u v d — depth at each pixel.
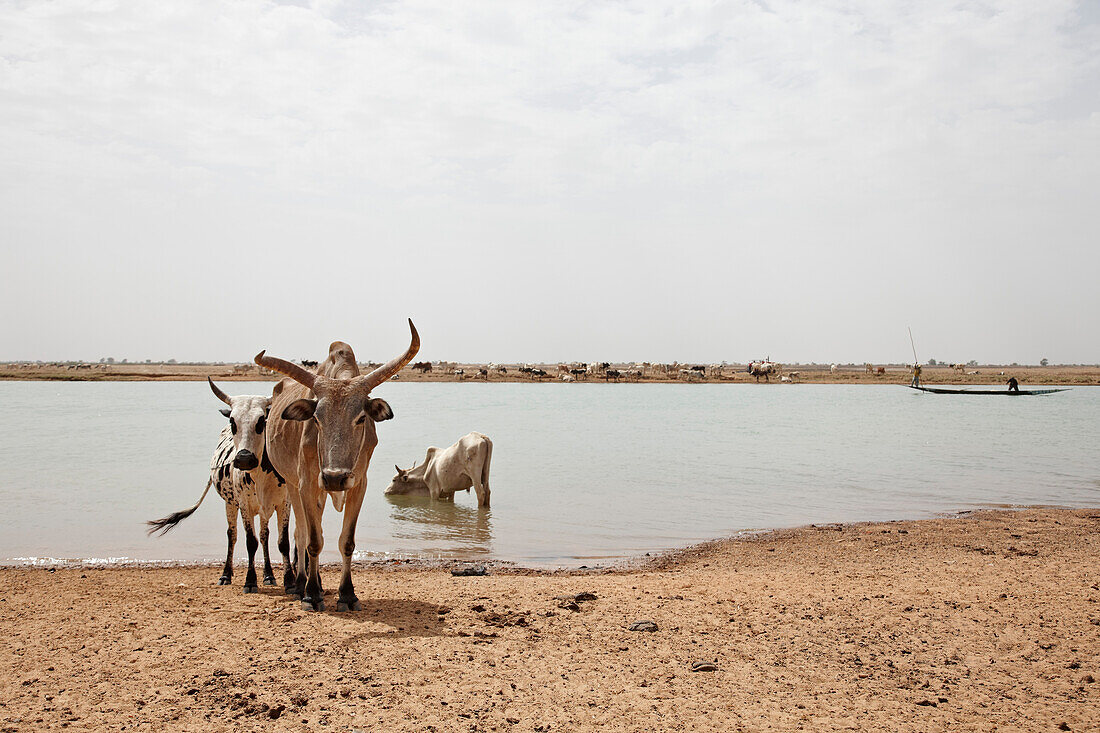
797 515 15.89
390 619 8.02
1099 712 5.69
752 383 100.69
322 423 7.50
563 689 6.09
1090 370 192.38
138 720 5.46
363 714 5.59
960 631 7.60
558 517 15.56
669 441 30.31
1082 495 18.56
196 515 15.23
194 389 76.19
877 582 9.80
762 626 7.80
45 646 7.09
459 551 12.66
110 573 10.67
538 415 44.38
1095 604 8.52
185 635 7.42
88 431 31.28
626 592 9.30
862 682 6.28
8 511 15.17
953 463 24.27
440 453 17.44
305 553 9.01
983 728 5.43
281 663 6.62
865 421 41.84
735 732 5.34
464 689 6.07
